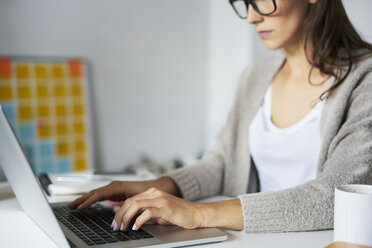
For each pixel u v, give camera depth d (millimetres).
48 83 2914
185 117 3463
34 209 957
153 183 1249
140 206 930
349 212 787
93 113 3104
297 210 960
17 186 1016
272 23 1227
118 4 3127
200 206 968
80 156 3039
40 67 2885
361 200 776
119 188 1175
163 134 3385
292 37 1259
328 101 1248
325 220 964
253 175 1479
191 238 871
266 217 950
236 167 1496
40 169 2900
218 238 886
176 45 3371
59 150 2963
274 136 1387
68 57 2980
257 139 1442
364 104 1140
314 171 1318
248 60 3264
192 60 3445
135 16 3197
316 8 1253
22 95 2836
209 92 3547
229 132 1517
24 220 1057
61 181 1485
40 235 942
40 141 2898
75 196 1323
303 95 1366
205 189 1362
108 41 3115
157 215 919
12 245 881
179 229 934
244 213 952
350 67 1206
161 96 3352
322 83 1312
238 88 1569
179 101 3426
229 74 3402
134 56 3221
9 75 2795
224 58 3434
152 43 3277
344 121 1209
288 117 1395
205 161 1464
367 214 777
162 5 3291
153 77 3307
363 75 1198
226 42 3410
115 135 3197
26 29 2836
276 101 1442
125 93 3209
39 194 807
